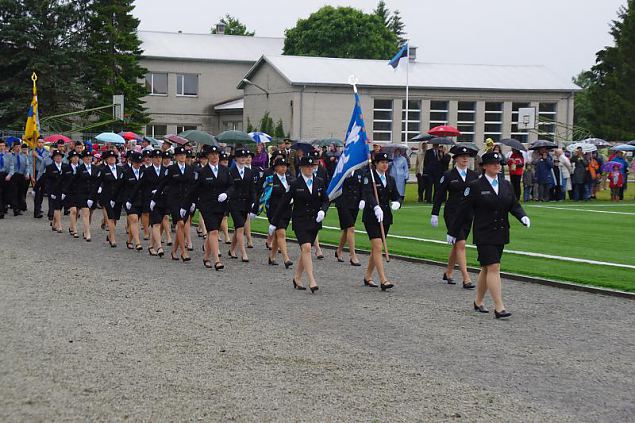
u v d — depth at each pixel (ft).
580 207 99.66
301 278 44.70
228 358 29.04
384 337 32.86
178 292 42.34
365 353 30.19
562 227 76.38
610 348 31.71
